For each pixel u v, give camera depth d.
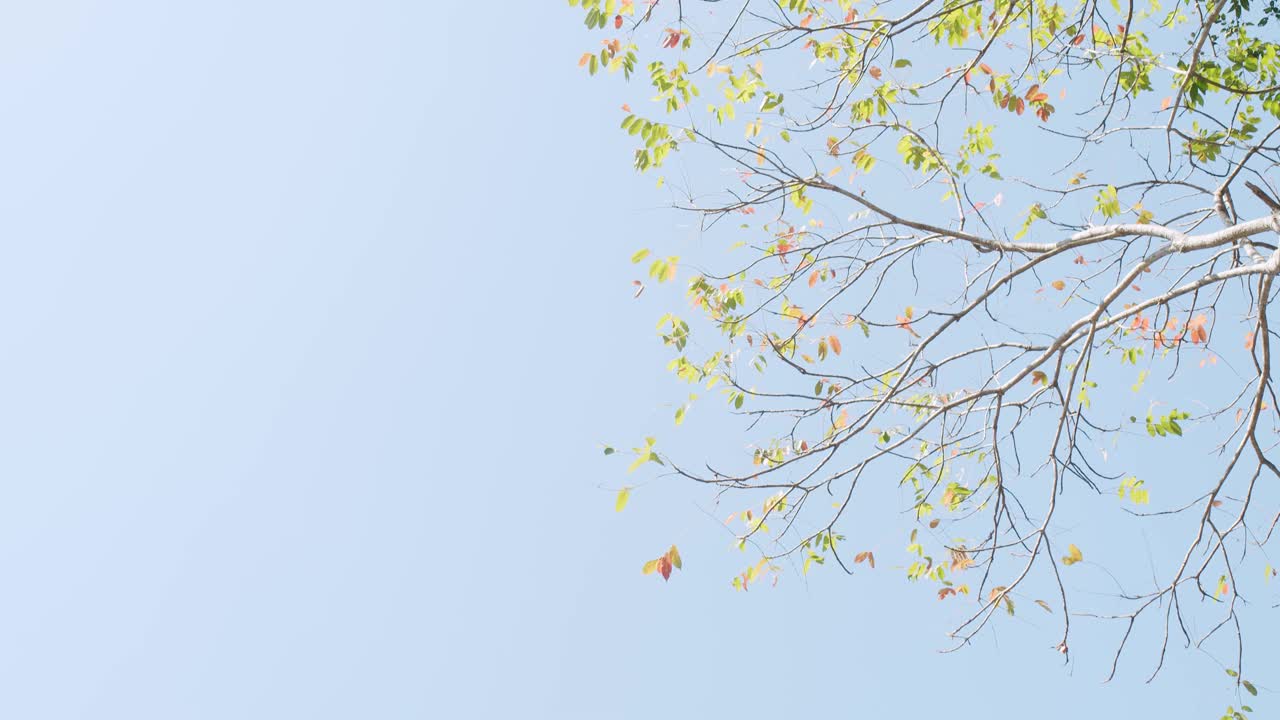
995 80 6.56
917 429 6.03
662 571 5.87
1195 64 5.49
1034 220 6.31
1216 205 6.04
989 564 6.09
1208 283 5.36
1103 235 5.71
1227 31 6.78
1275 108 6.39
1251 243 5.33
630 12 6.13
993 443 6.06
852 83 6.37
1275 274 5.02
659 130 6.08
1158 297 5.52
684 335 6.49
